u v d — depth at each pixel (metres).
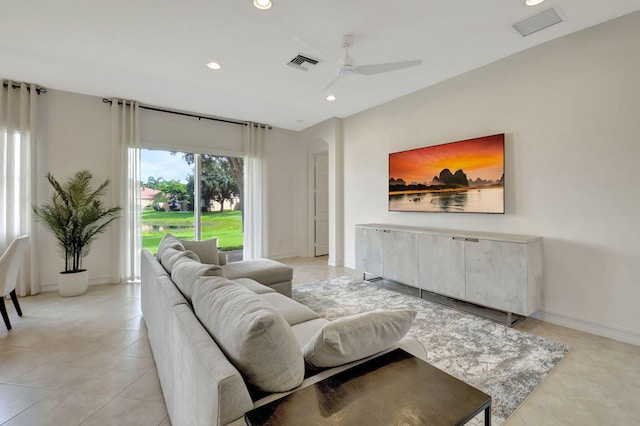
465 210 3.59
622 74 2.53
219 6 2.36
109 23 2.58
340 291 3.98
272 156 6.24
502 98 3.29
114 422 1.65
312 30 2.70
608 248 2.62
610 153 2.60
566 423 1.61
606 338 2.59
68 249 3.95
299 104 4.76
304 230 6.60
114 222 4.43
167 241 3.04
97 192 4.17
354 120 5.27
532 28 2.69
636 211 2.48
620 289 2.56
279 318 1.05
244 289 1.35
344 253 5.57
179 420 1.31
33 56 3.17
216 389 0.86
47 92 4.06
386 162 4.70
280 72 3.55
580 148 2.76
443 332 2.72
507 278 2.85
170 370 1.53
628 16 2.49
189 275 1.70
